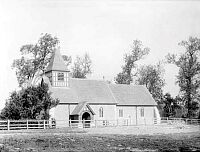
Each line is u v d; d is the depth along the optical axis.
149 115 73.50
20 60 80.75
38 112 49.69
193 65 83.44
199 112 82.50
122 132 45.41
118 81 97.06
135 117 71.44
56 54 65.94
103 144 28.45
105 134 41.06
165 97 93.94
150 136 37.53
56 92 62.34
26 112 48.03
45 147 26.34
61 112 60.62
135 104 71.50
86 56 99.38
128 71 96.00
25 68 80.44
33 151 23.72
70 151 23.61
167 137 36.12
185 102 85.62
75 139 33.25
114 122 67.44
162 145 27.61
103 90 69.62
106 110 66.69
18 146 27.02
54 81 63.78
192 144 28.36
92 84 69.81
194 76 83.94
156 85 97.00
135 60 95.62
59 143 29.27
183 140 32.28
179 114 91.31
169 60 86.19
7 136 37.53
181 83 85.00
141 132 45.62
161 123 72.88
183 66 84.56
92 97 66.00
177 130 50.53
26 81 80.88
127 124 67.69
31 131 45.88
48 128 51.31
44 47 82.44
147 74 97.44
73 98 62.84
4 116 48.44
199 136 37.81
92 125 61.34
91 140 32.16
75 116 60.75
